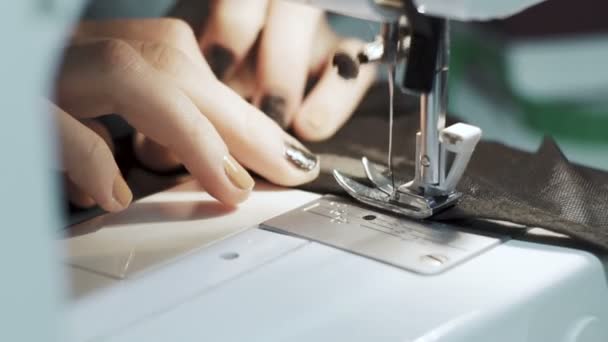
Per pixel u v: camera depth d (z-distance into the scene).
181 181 0.74
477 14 0.52
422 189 0.65
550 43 0.91
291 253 0.60
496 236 0.61
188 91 0.68
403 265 0.57
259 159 0.69
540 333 0.56
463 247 0.59
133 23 0.71
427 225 0.63
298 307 0.53
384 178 0.69
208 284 0.56
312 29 0.77
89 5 0.68
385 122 0.76
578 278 0.58
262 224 0.64
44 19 0.30
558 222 0.62
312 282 0.56
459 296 0.54
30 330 0.30
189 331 0.51
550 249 0.59
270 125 0.71
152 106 0.64
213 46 0.75
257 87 0.77
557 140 0.90
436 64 0.60
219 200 0.66
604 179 0.68
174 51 0.70
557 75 0.91
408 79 0.58
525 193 0.66
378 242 0.60
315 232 0.62
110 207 0.64
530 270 0.57
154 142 0.72
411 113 0.76
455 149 0.62
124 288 0.56
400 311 0.52
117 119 0.69
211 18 0.75
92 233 0.64
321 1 0.55
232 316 0.52
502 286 0.55
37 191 0.30
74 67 0.65
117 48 0.65
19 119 0.29
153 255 0.60
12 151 0.29
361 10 0.55
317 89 0.77
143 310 0.53
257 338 0.50
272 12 0.76
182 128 0.64
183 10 0.73
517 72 0.91
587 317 0.59
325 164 0.72
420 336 0.50
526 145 0.89
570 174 0.68
